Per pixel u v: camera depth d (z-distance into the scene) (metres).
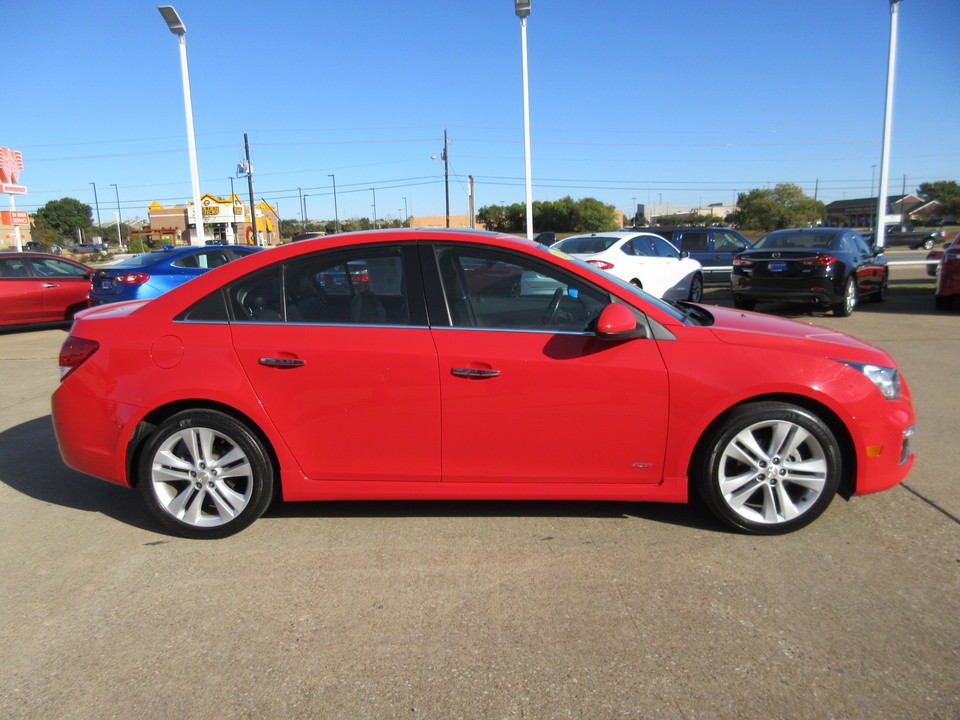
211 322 3.46
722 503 3.39
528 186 20.33
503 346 3.33
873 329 9.84
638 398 3.29
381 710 2.29
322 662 2.55
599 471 3.40
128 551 3.45
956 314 11.39
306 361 3.34
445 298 3.42
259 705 2.33
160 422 3.56
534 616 2.81
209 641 2.70
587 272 3.43
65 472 4.64
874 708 2.25
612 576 3.10
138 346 3.44
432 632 2.71
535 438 3.35
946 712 2.23
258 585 3.10
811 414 3.29
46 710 2.33
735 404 3.31
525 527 3.62
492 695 2.35
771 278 10.91
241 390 3.36
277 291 3.48
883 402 3.35
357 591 3.03
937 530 3.49
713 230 16.44
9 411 6.21
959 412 5.57
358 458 3.43
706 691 2.35
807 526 3.54
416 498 3.49
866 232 22.80
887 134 16.78
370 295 3.45
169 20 18.14
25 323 11.52
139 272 10.86
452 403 3.33
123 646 2.68
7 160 19.94
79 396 3.51
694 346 3.32
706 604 2.86
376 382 3.34
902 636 2.62
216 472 3.48
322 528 3.66
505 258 3.44
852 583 3.00
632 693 2.34
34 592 3.08
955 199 78.88
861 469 3.37
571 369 3.29
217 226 60.12
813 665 2.47
